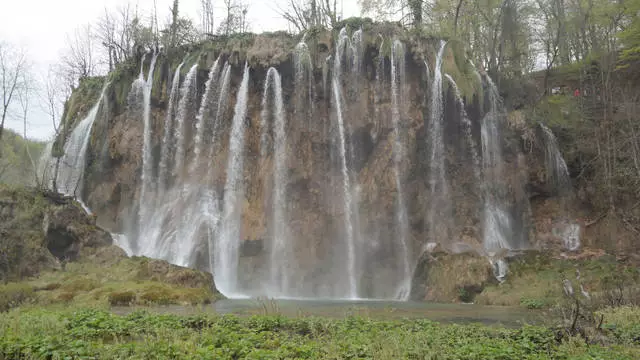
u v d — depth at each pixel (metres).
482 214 30.45
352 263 28.97
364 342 9.64
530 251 26.08
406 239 29.17
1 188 25.92
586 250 27.69
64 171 36.03
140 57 36.31
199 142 32.62
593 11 37.62
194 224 30.81
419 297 24.84
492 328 12.16
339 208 29.94
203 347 8.99
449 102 31.23
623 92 33.66
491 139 32.69
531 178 32.44
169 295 18.52
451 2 41.00
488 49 41.16
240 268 29.39
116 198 33.34
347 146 30.75
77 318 11.93
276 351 8.80
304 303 21.50
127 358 8.29
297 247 29.31
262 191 30.81
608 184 30.73
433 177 30.44
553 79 39.56
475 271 23.77
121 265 23.31
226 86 32.78
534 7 39.59
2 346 8.70
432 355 8.74
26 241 23.77
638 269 23.36
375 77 31.30
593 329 11.10
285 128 31.55
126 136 34.03
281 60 32.09
